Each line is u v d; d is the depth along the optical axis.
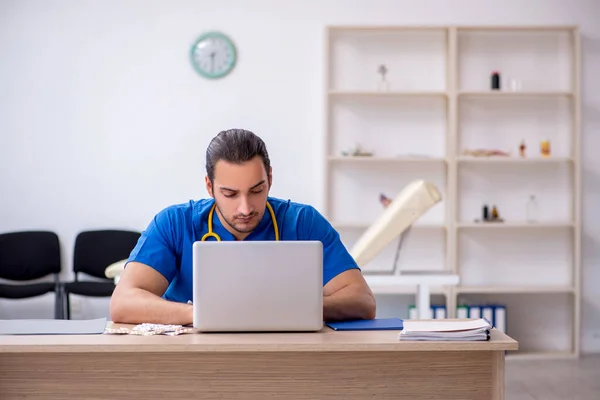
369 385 1.83
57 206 5.38
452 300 5.20
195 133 5.40
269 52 5.40
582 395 4.09
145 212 5.39
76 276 5.24
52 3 5.35
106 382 1.81
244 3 5.39
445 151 5.43
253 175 2.03
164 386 1.81
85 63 5.36
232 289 1.90
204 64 5.37
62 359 1.80
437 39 5.41
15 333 1.88
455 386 1.84
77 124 5.38
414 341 1.77
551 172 5.46
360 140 5.42
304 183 5.42
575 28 5.29
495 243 5.47
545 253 5.47
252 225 2.09
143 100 5.38
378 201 5.43
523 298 5.47
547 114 5.44
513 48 5.43
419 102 5.41
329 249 2.34
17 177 5.36
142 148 5.39
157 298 2.09
